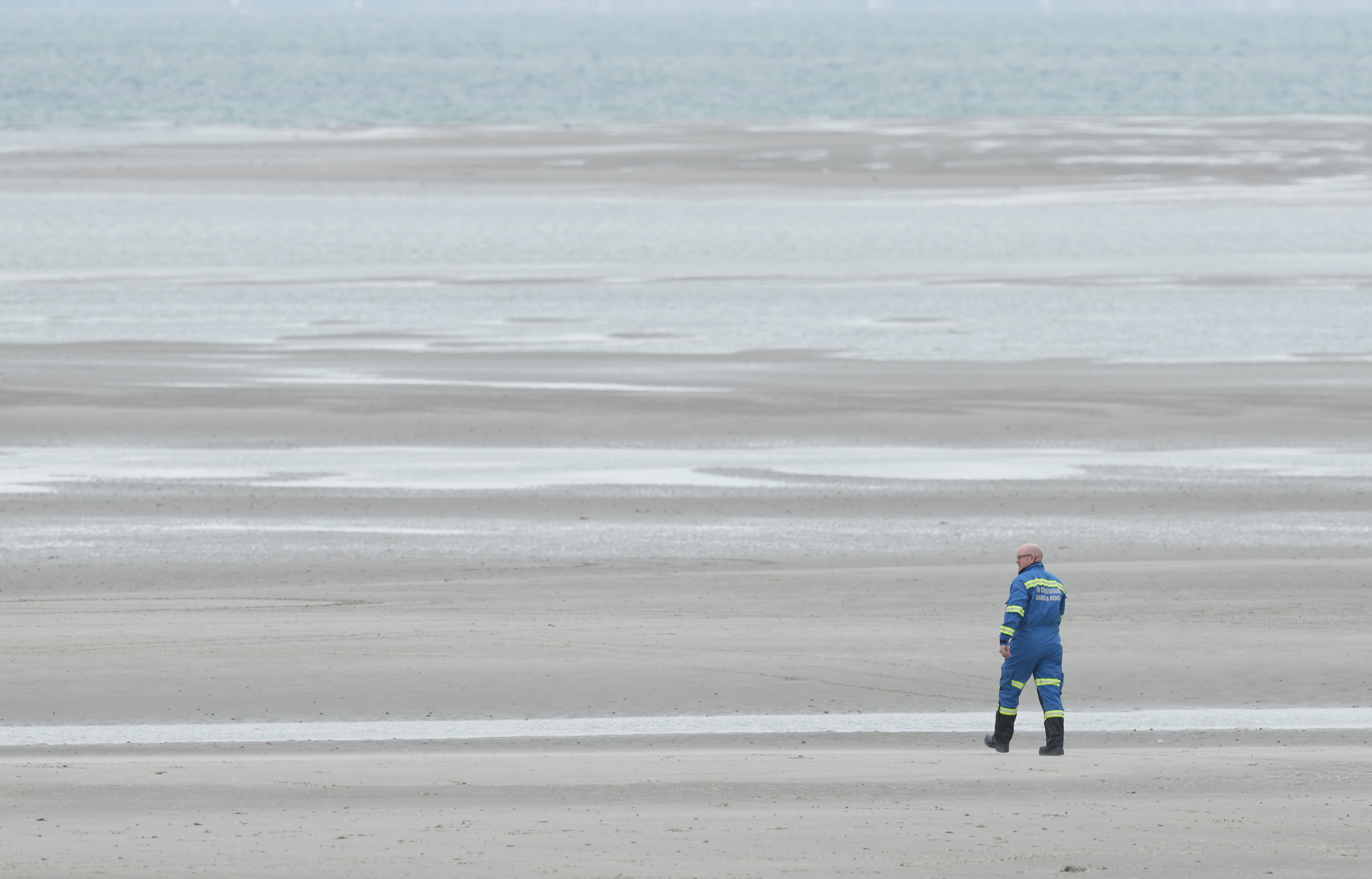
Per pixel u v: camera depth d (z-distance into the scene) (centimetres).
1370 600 7431
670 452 11012
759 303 17225
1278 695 6059
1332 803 4441
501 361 14038
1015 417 12025
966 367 13900
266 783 4744
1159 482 10294
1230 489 10131
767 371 13650
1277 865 3716
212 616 7131
